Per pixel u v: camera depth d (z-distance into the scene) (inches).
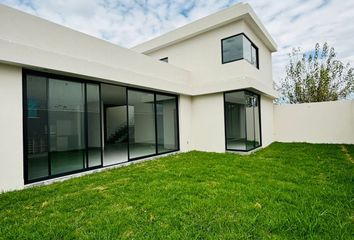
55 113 186.7
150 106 299.6
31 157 167.3
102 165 228.2
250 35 330.0
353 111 377.1
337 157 249.3
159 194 135.0
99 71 211.9
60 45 184.9
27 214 111.0
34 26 167.5
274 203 118.6
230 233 88.7
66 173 192.1
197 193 136.0
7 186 150.3
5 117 151.6
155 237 87.3
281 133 450.0
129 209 114.6
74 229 94.7
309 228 90.1
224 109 317.1
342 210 107.6
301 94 605.3
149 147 293.7
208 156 276.2
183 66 370.6
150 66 283.9
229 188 144.6
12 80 156.6
